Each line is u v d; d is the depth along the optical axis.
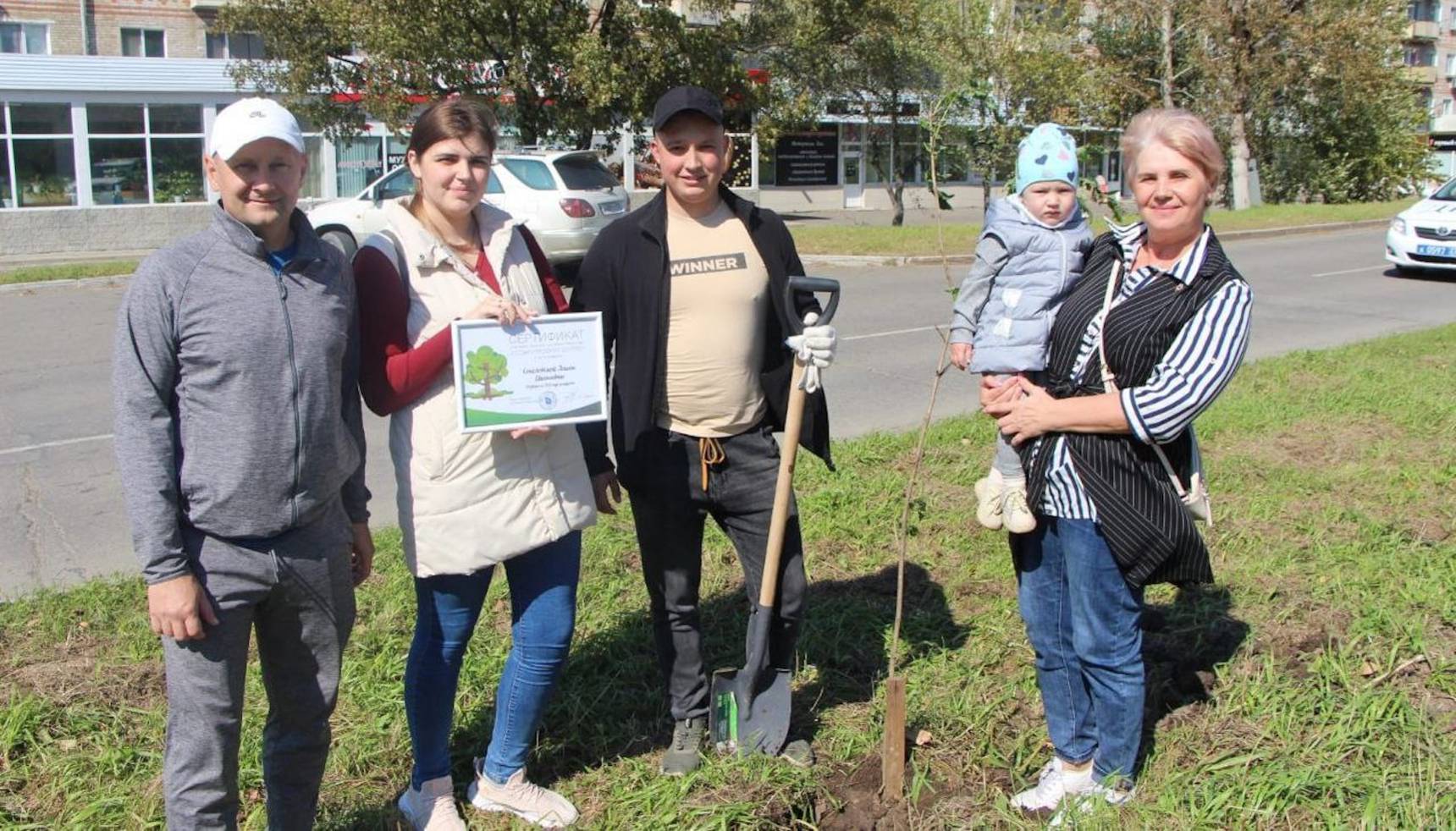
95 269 16.41
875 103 27.62
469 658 4.02
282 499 2.53
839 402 8.45
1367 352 9.70
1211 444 6.76
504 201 15.16
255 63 21.70
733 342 3.23
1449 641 4.10
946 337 3.24
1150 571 2.92
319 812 3.24
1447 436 6.93
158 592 2.43
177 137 23.16
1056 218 3.43
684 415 3.26
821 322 3.19
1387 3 26.92
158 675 3.97
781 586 3.37
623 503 5.70
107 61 22.02
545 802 3.19
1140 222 3.05
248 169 2.40
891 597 4.64
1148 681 3.88
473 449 2.90
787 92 24.00
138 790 3.29
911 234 20.50
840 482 5.96
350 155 24.83
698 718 3.46
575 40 18.66
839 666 4.07
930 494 5.84
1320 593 4.53
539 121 19.52
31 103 21.64
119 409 2.40
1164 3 26.11
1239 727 3.58
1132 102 27.72
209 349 2.42
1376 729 3.47
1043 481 3.00
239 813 3.21
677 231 3.22
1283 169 32.28
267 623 2.69
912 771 3.43
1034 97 21.50
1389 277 15.77
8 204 21.77
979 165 6.85
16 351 10.81
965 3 23.22
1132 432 2.83
